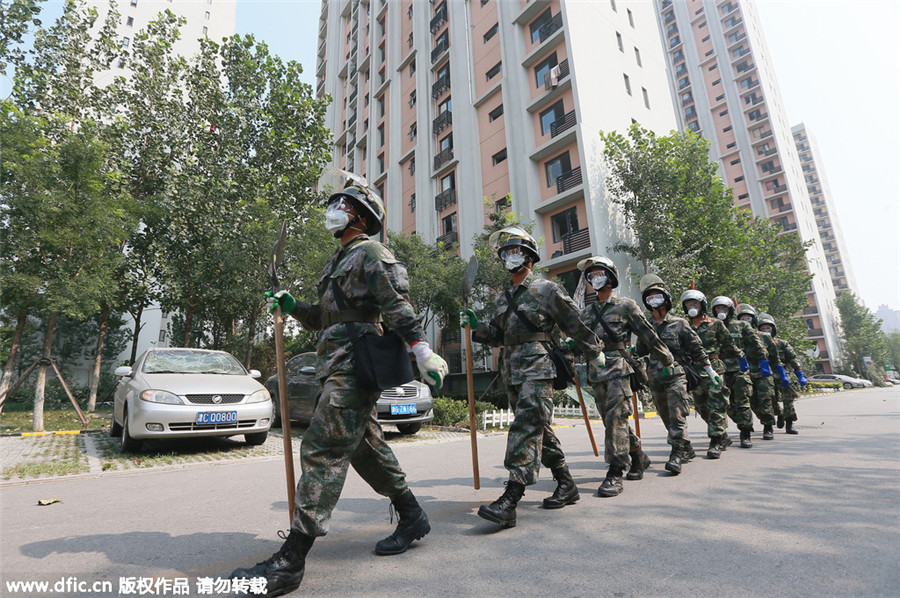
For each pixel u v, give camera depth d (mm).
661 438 7645
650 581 2068
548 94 21422
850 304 54875
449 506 3600
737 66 58281
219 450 6941
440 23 29188
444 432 9609
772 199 55125
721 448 5496
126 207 11469
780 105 62094
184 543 2826
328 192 2707
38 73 13219
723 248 18781
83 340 25547
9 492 4348
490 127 24469
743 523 2857
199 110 17656
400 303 2303
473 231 24047
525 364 3250
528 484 2996
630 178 18656
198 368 7398
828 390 36562
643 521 2969
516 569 2254
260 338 22312
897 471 4176
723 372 5738
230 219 16234
